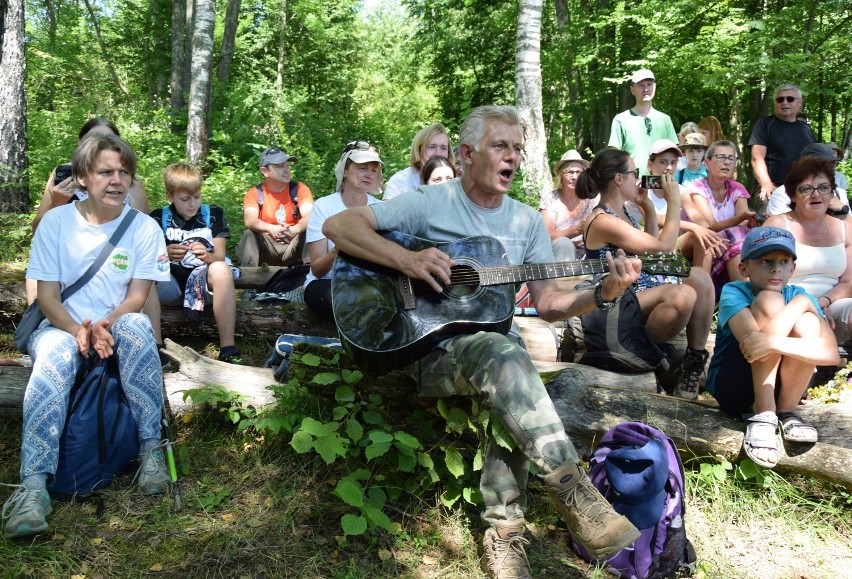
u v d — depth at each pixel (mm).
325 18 24219
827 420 3363
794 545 3076
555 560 2891
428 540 2914
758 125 6555
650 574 2801
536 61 8898
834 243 4414
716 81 12039
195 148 11102
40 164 8438
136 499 2936
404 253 2887
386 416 3297
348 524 2695
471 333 2938
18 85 7598
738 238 5297
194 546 2705
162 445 3025
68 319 3021
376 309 2943
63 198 4102
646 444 2830
